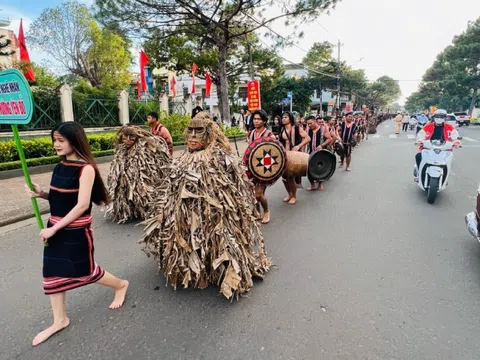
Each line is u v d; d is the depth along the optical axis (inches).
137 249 163.3
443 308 112.7
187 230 114.8
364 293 122.0
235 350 94.0
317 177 282.2
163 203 118.3
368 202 244.2
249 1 607.5
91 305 116.4
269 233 183.0
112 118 625.3
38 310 115.2
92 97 595.8
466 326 103.4
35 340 98.1
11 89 91.4
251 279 121.9
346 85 1743.4
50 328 101.7
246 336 99.7
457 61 1801.2
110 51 1087.0
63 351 94.9
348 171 376.8
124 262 149.3
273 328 103.0
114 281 112.9
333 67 1432.1
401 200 247.9
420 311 111.0
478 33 1686.8
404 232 182.2
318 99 1998.0
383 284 128.1
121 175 195.8
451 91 1884.8
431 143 245.6
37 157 388.8
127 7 577.3
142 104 683.4
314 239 173.6
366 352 92.7
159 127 240.4
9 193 264.7
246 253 123.6
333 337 98.8
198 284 123.3
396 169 382.0
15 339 100.3
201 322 106.4
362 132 767.7
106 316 110.2
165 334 101.2
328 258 150.9
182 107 785.6
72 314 111.4
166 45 795.4
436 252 156.3
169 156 209.5
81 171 92.0
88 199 93.1
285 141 241.9
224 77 733.3
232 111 1142.3
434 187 232.2
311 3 580.4
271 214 218.1
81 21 1093.8
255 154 183.3
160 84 984.9
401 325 104.0
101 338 100.0
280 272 138.0
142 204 194.2
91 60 1118.4
